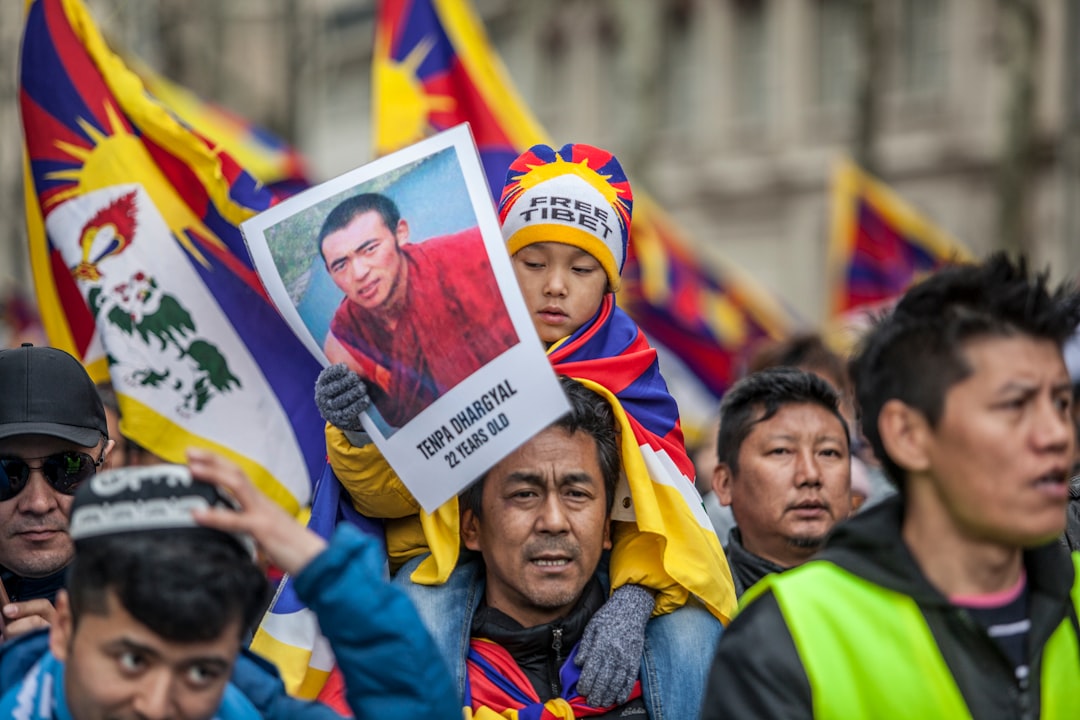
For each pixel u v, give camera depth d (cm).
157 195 1056
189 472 581
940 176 5441
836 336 1973
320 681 805
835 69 5831
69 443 819
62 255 1061
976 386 589
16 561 817
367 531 822
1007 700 598
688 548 801
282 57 4209
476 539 809
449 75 1408
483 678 782
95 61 1070
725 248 6191
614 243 864
